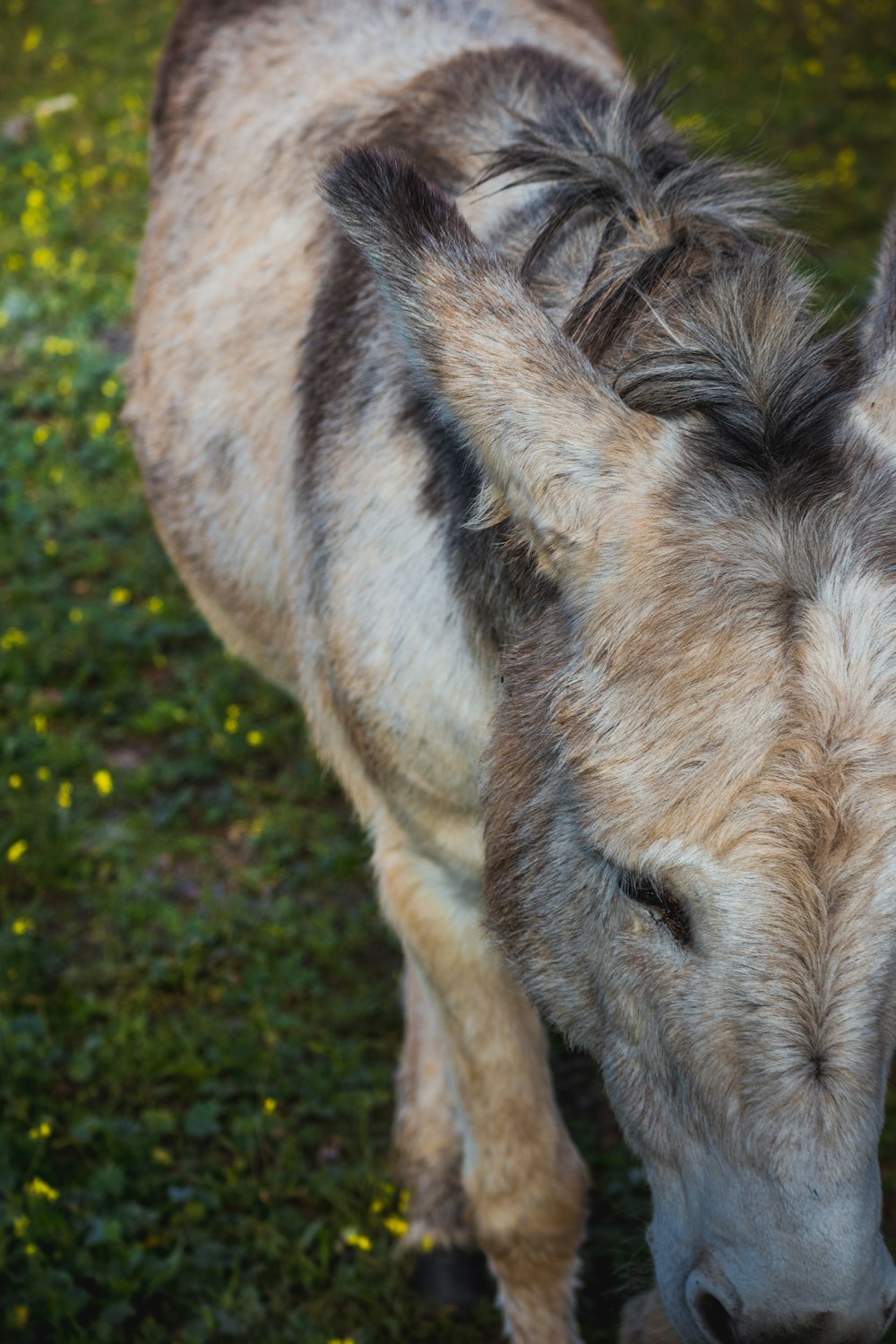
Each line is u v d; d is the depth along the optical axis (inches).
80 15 526.9
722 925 70.7
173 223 167.9
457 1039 119.0
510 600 95.0
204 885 182.4
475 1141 120.6
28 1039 154.0
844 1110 69.8
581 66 141.2
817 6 504.1
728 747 70.4
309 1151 147.9
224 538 149.6
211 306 152.9
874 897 69.6
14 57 487.5
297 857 189.3
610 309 93.0
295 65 161.0
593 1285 134.6
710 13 498.3
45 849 182.9
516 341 80.2
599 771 74.1
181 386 155.9
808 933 69.0
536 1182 119.1
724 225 99.5
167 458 159.5
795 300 88.4
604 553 77.2
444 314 80.6
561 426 78.8
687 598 73.7
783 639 71.2
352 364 120.0
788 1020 69.5
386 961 173.3
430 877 119.4
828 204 358.3
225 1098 152.9
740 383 80.3
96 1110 150.6
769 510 75.0
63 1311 125.8
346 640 114.9
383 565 110.2
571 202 103.9
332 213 81.3
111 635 219.3
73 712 209.8
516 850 85.5
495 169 110.8
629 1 507.8
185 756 203.6
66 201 367.9
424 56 151.3
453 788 109.6
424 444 107.3
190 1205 138.2
